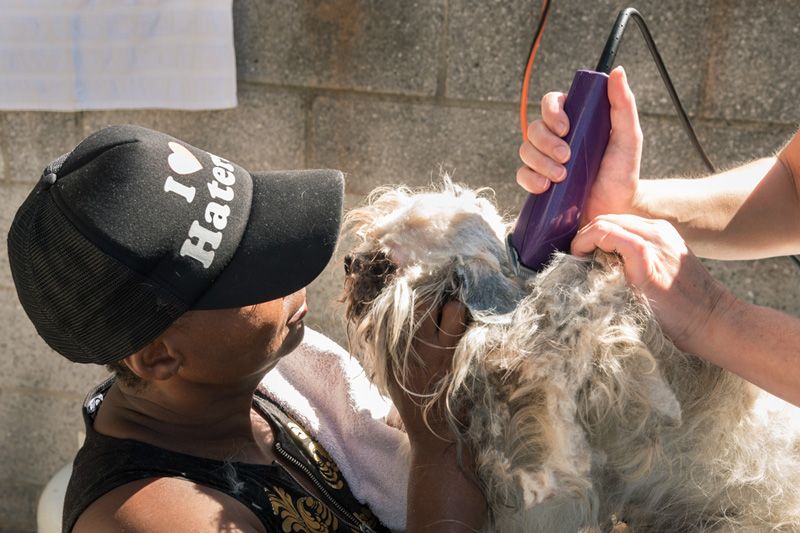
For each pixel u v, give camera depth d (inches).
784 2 76.2
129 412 42.1
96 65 87.1
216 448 43.1
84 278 35.9
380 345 43.2
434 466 42.4
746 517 45.2
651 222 42.4
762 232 53.7
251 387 44.8
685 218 51.5
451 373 42.2
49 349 101.6
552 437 40.3
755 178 54.3
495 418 41.9
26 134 92.6
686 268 41.4
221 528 36.7
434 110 85.4
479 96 84.0
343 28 84.4
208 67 85.4
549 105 42.3
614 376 40.1
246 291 39.0
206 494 38.5
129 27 85.4
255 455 45.1
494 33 81.7
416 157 87.4
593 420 41.3
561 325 40.4
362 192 89.4
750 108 79.9
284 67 86.8
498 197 86.7
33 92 88.5
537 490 41.2
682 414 43.8
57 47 86.8
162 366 39.3
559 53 81.2
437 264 43.5
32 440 105.9
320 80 86.6
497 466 41.9
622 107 42.0
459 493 41.8
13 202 95.6
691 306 41.2
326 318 90.1
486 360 41.4
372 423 52.0
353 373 53.3
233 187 40.3
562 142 41.8
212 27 84.1
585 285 41.0
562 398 39.9
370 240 46.3
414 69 84.4
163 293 36.5
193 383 41.2
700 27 78.4
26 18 86.3
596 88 41.8
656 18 78.9
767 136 80.4
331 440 51.8
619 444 42.4
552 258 43.1
